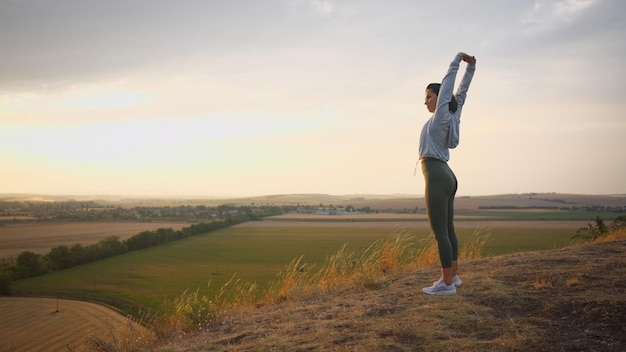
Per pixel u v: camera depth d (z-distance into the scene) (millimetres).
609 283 4383
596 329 3322
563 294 4156
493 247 42281
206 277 43000
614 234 9523
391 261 7508
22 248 65188
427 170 4656
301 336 3789
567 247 7855
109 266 55656
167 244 78438
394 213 159000
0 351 21781
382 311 4273
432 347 3195
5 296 38625
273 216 155250
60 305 33969
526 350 3016
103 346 4918
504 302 4117
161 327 5613
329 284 6590
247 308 6031
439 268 6879
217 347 3947
